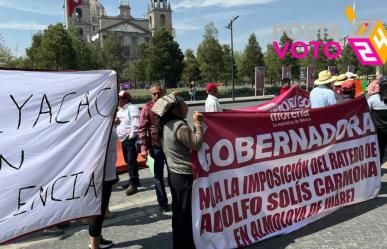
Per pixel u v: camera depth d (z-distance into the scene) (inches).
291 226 198.8
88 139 169.2
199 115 165.5
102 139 171.9
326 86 272.5
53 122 161.6
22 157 156.3
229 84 2679.6
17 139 155.3
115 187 300.0
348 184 227.9
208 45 2368.4
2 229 153.5
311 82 1106.1
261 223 189.5
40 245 194.2
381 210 225.0
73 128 165.8
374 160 241.4
